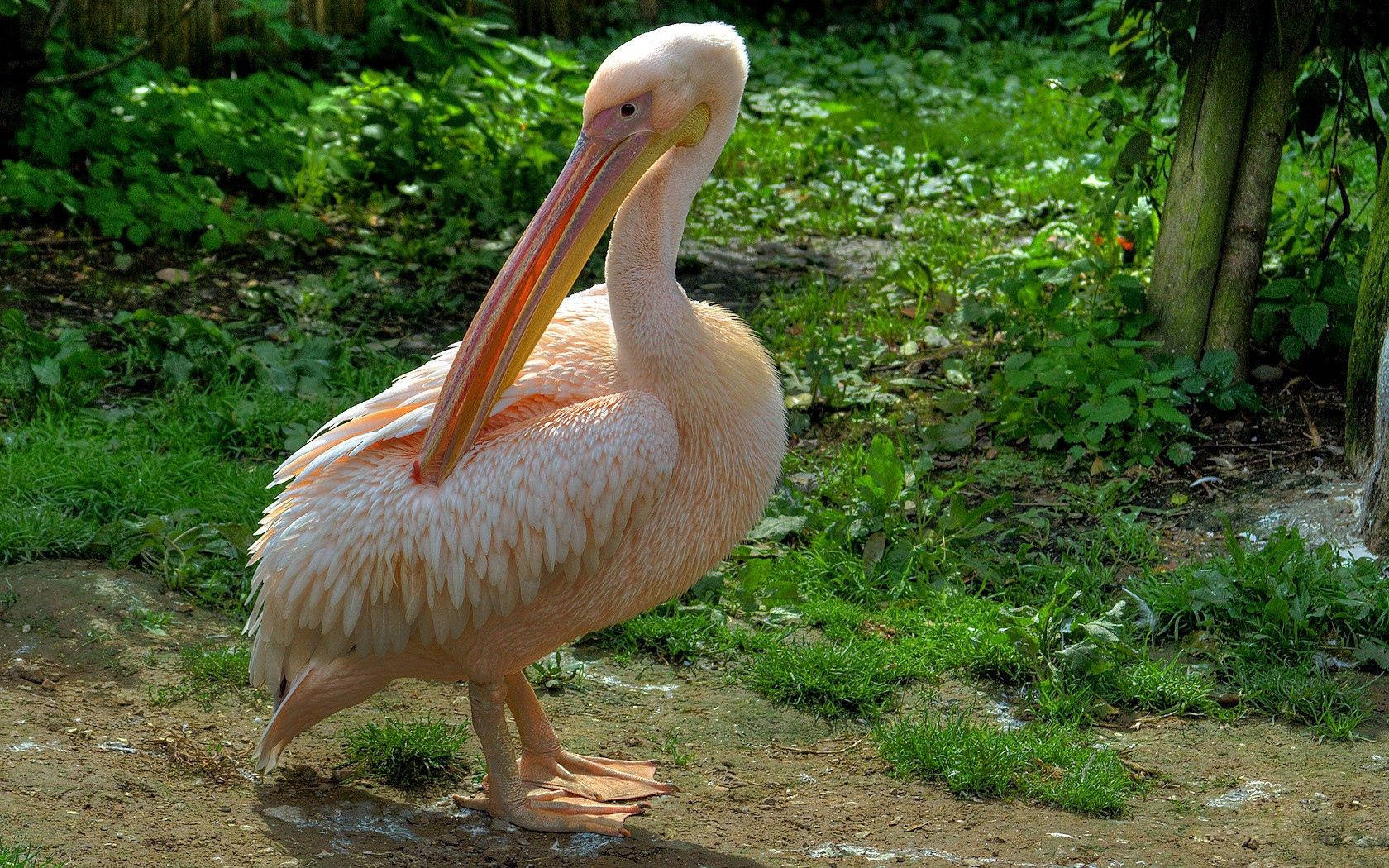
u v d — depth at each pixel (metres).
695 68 7.02
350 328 13.81
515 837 7.05
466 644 7.00
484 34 23.28
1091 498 11.09
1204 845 7.10
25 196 15.30
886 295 14.97
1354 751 8.09
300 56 21.16
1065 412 11.98
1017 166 19.61
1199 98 12.30
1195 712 8.59
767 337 13.95
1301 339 12.74
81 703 7.95
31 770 7.09
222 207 16.47
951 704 8.65
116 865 6.38
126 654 8.47
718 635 9.27
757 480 7.25
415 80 20.61
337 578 6.78
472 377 6.70
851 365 13.31
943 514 10.47
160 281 14.56
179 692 8.15
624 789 7.50
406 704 8.39
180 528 9.73
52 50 17.97
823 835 7.15
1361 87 13.08
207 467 10.71
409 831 7.04
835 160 19.53
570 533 6.68
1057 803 7.57
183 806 7.02
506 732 7.18
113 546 9.59
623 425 6.72
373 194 17.06
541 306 6.89
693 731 8.27
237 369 12.38
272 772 7.48
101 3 19.30
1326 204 13.58
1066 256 15.00
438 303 14.48
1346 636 9.25
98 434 11.12
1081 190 17.70
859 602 9.83
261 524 7.29
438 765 7.64
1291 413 12.32
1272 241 14.48
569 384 7.14
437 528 6.67
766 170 19.22
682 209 7.15
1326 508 10.71
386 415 7.12
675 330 6.93
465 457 6.82
